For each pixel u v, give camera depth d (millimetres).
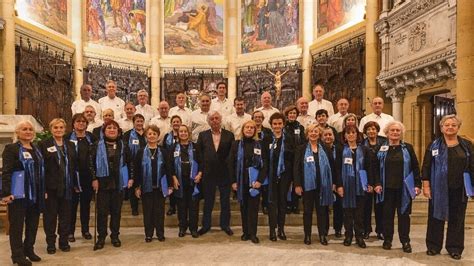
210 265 5938
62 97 16750
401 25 12945
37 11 15578
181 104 10133
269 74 19406
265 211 8797
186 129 7941
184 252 6602
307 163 7086
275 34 19547
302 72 18516
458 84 9828
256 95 19766
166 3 20516
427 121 12812
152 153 7418
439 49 10898
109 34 18984
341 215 7676
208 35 20719
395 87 13438
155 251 6668
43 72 15406
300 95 18547
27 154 6004
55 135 6605
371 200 7523
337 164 7184
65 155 6625
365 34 14695
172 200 8867
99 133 7895
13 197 5816
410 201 6633
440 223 6445
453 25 10391
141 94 10695
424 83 12156
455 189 6324
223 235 7824
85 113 8602
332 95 16812
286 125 8141
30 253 6105
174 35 20500
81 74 17906
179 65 20344
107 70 18688
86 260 6160
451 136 6402
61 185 6477
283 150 7359
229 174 7723
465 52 9664
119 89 19062
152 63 20188
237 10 20625
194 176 7770
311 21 18484
